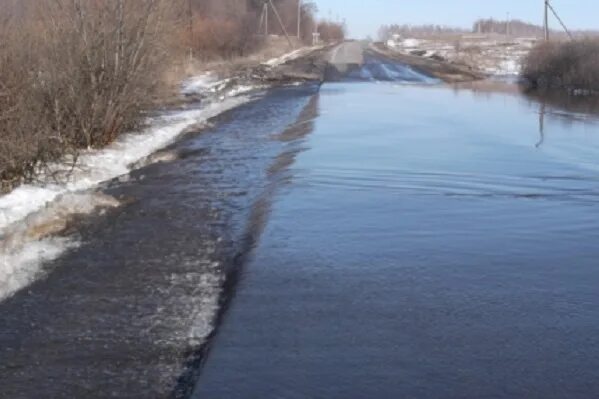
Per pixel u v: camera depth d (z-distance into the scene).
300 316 6.46
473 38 119.75
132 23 16.64
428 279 7.46
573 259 8.20
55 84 14.23
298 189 11.71
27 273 7.87
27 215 10.12
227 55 52.06
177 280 7.64
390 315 6.49
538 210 10.55
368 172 13.21
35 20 14.56
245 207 10.98
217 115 23.67
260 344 5.87
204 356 5.73
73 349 5.93
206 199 11.54
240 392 5.09
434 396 5.03
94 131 15.91
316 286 7.23
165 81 21.58
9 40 11.80
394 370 5.42
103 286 7.46
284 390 5.11
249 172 13.74
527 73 44.72
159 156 15.56
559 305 6.76
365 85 39.75
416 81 44.16
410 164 14.12
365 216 10.02
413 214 10.19
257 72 41.88
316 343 5.89
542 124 21.69
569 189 12.08
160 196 11.78
